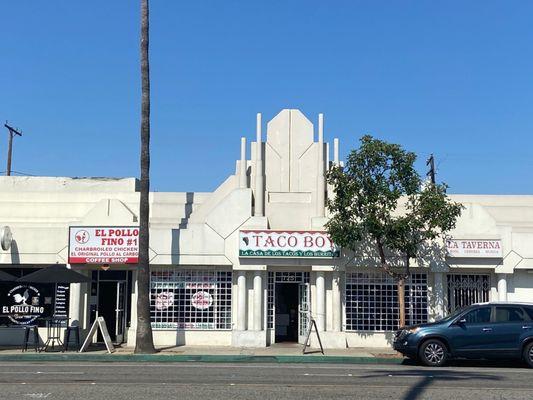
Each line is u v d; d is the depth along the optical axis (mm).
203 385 12609
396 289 23016
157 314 22781
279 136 24625
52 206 27219
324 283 22703
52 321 21875
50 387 12273
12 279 20234
